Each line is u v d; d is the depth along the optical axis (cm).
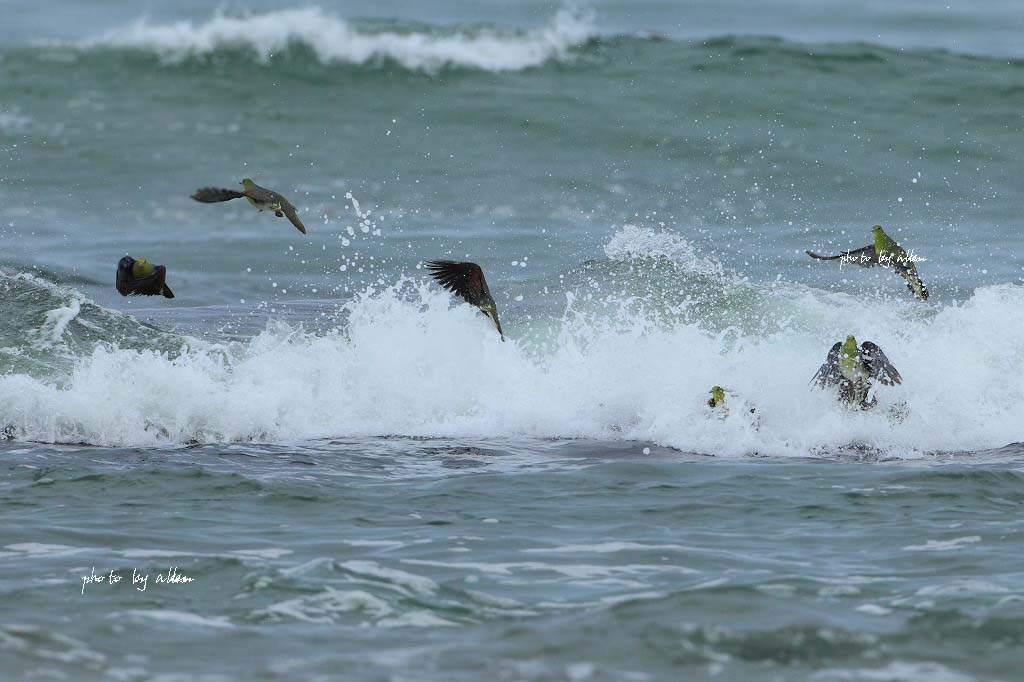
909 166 7838
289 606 2398
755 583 2492
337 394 4225
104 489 3228
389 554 2714
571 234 6706
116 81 9075
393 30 9456
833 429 3903
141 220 7025
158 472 3366
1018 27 11606
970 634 2244
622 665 2119
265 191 2717
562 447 3844
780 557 2700
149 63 9238
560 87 8931
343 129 8481
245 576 2545
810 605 2373
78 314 4819
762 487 3303
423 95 8862
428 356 4378
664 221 6950
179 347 4594
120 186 7575
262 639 2236
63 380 4241
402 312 4534
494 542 2806
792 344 4666
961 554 2705
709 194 7425
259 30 9394
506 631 2269
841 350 3844
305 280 5962
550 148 8162
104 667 2103
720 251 6319
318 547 2764
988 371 4272
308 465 3562
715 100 8706
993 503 3128
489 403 4206
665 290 5309
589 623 2292
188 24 9575
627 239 5956
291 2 12519
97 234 6738
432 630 2286
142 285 2859
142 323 4828
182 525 2927
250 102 8850
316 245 6519
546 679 2064
